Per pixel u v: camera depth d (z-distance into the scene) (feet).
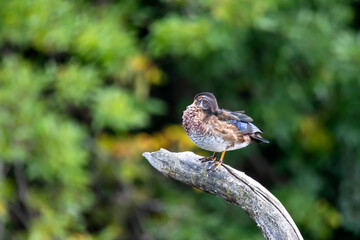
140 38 49.83
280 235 20.42
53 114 40.88
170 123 52.54
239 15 43.91
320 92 50.67
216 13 43.32
